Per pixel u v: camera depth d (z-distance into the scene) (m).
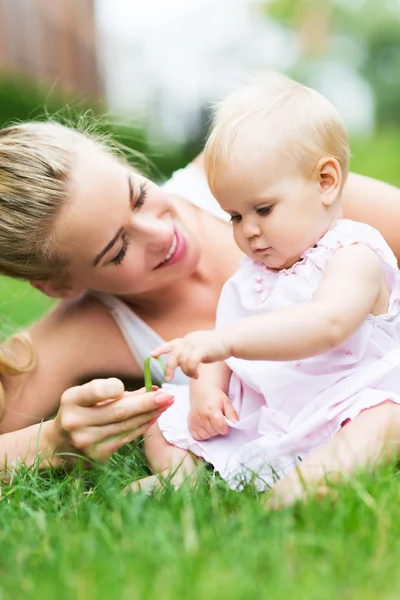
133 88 20.41
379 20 29.73
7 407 2.46
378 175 15.90
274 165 1.91
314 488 1.62
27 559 1.40
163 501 1.67
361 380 1.88
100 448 1.98
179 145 12.37
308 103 2.00
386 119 29.86
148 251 2.25
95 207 2.15
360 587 1.19
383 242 2.00
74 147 2.25
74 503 1.72
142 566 1.27
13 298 3.80
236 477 1.85
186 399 2.21
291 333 1.74
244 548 1.33
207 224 2.66
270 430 1.96
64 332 2.54
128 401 1.94
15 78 8.81
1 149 2.23
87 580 1.22
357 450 1.75
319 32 30.20
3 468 2.08
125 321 2.51
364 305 1.83
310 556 1.30
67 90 14.24
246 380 2.02
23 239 2.23
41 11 13.12
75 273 2.29
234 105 2.03
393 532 1.39
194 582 1.19
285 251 1.96
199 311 2.54
